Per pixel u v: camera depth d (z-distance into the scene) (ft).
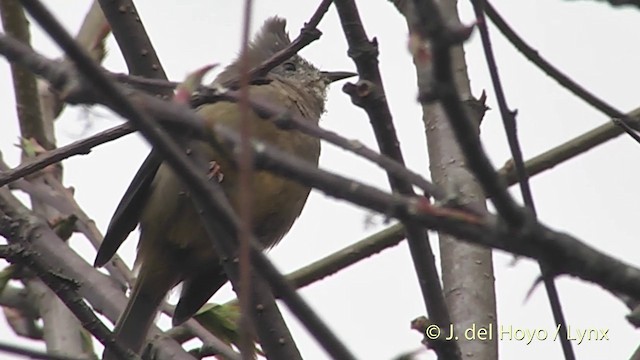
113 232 34.71
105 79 15.23
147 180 35.78
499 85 20.51
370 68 23.03
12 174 24.03
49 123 36.63
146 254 35.78
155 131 15.80
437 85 14.20
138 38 27.43
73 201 34.99
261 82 38.32
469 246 30.68
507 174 32.35
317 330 16.30
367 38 23.03
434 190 16.14
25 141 35.35
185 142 24.09
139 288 35.50
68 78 16.56
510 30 24.64
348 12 22.91
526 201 20.81
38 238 31.24
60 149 24.04
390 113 22.88
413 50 14.42
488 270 30.32
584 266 14.97
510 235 14.98
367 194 15.69
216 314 31.71
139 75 27.30
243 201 14.62
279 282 16.37
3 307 34.09
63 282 25.18
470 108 29.43
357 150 16.98
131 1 27.63
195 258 35.58
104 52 35.60
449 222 15.28
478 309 29.40
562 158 33.22
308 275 34.27
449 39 13.87
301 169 16.06
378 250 34.47
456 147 31.65
